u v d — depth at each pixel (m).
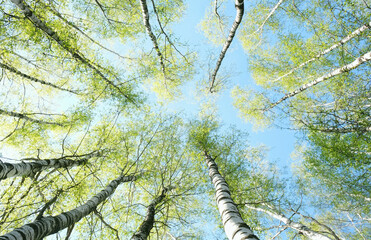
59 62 7.33
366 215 9.18
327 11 8.24
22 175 4.29
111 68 7.93
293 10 9.46
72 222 3.69
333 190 8.16
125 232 5.38
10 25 6.07
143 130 7.93
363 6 6.61
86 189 5.94
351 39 7.40
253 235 2.60
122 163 7.44
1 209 4.00
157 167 7.33
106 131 7.46
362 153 5.62
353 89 5.77
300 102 10.39
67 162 5.74
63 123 8.45
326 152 6.21
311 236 5.42
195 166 7.21
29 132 7.64
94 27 8.79
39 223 2.96
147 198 7.61
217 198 4.36
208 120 10.23
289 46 9.53
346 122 5.25
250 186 7.14
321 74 9.98
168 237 7.83
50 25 6.71
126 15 9.49
